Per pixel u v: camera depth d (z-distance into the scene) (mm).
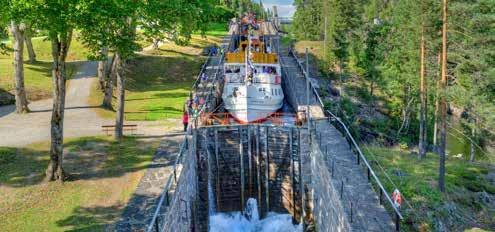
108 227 17750
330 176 20812
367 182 20312
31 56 50781
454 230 22484
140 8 21359
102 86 44312
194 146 28609
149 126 32062
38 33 21422
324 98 41188
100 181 21969
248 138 30297
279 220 29734
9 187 21062
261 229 29562
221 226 29531
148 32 23562
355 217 17141
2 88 40531
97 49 21156
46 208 19359
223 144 30344
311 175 26719
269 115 34438
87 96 41625
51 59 56812
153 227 16672
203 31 28641
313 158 25906
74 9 17906
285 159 29969
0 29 24734
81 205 19641
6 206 19328
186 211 23469
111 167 23656
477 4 27797
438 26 32000
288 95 42312
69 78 48219
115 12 19312
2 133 28969
